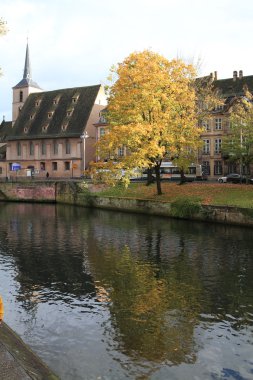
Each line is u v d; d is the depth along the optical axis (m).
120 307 14.71
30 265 20.70
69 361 10.93
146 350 11.53
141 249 24.12
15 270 19.77
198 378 10.16
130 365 10.75
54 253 23.41
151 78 36.03
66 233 30.31
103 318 13.73
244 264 20.33
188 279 18.00
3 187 66.44
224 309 14.46
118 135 35.75
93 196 50.19
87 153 81.81
